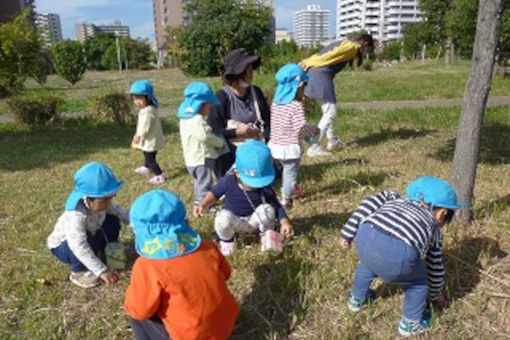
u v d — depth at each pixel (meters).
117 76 37.56
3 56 17.97
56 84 30.77
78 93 22.56
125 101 11.81
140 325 2.75
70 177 6.61
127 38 66.31
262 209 3.65
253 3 29.61
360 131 8.91
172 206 2.58
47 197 5.65
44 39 19.38
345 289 3.40
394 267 2.74
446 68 27.48
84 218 3.39
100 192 3.24
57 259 3.99
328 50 7.04
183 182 6.04
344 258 3.74
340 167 6.24
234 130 4.93
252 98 5.11
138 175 6.54
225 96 5.01
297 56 29.92
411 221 2.79
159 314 2.63
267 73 26.12
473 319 3.05
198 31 28.97
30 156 8.13
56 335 3.05
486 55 3.58
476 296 3.21
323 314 3.17
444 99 14.16
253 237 4.20
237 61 4.89
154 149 6.07
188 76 30.61
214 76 29.70
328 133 7.38
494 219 4.21
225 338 2.74
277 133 4.61
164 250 2.56
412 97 14.70
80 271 3.61
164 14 82.00
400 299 3.25
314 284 3.40
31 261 3.98
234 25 28.72
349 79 20.88
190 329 2.55
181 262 2.58
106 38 68.50
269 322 3.11
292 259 3.70
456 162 3.98
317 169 6.24
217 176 5.15
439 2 30.34
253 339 2.99
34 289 3.55
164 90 21.00
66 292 3.52
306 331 3.02
